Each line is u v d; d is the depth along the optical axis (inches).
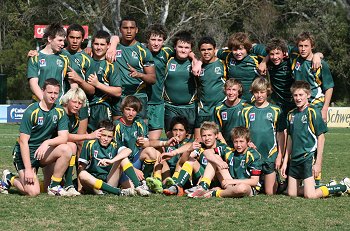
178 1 1582.2
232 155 365.7
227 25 1809.8
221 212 308.8
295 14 1920.5
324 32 1811.0
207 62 415.5
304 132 361.1
